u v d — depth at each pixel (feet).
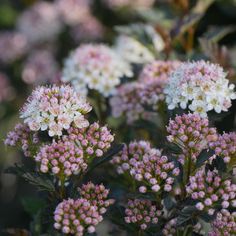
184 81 2.03
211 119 2.06
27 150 1.98
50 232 1.96
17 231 2.17
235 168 1.94
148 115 2.38
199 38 2.42
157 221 1.97
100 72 2.40
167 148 2.00
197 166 1.94
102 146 1.96
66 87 1.98
